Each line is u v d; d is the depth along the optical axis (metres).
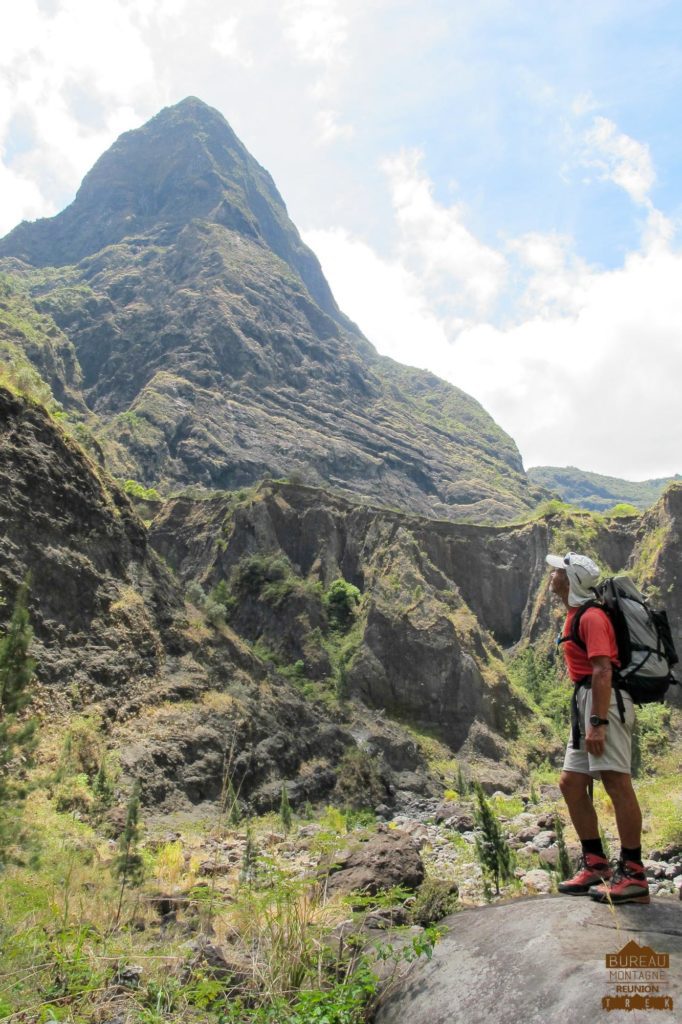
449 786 44.28
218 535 68.81
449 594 61.75
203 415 162.75
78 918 7.33
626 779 4.82
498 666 56.88
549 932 4.34
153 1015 4.77
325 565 66.12
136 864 11.22
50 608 29.12
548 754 51.84
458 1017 3.91
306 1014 4.45
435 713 51.41
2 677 11.12
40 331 176.00
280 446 162.00
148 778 26.84
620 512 82.44
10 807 11.56
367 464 171.50
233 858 17.61
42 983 5.36
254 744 33.97
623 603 5.04
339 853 8.84
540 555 74.81
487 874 13.59
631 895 4.62
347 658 52.84
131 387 178.62
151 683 31.66
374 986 4.59
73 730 25.59
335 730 40.56
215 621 40.19
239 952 6.13
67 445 34.25
